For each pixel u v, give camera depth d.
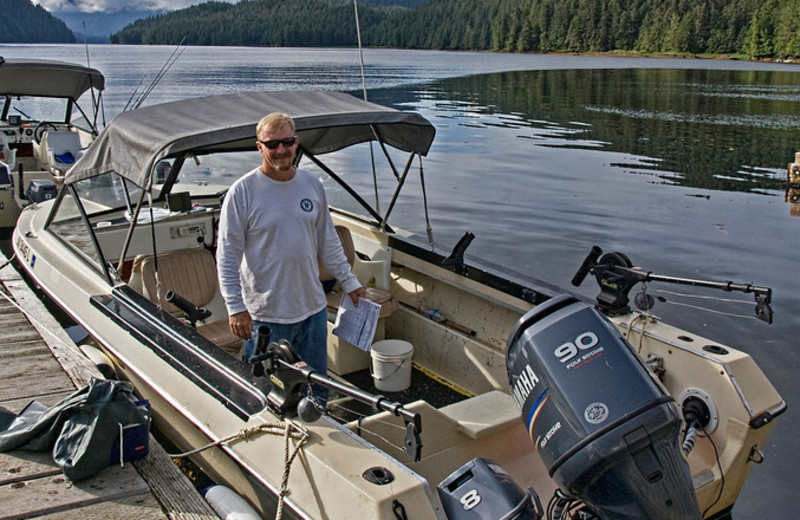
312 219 3.09
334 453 2.40
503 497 2.25
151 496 2.88
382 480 2.24
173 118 3.62
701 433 2.99
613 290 3.37
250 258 3.04
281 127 2.87
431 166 13.89
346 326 3.39
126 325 3.62
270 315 3.07
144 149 3.29
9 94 8.84
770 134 18.61
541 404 2.36
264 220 2.98
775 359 5.52
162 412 3.49
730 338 5.90
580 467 2.22
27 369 4.05
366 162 14.17
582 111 23.92
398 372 3.93
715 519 3.06
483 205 10.60
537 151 15.94
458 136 18.08
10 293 5.35
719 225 9.68
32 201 7.12
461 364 4.07
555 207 10.52
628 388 2.24
